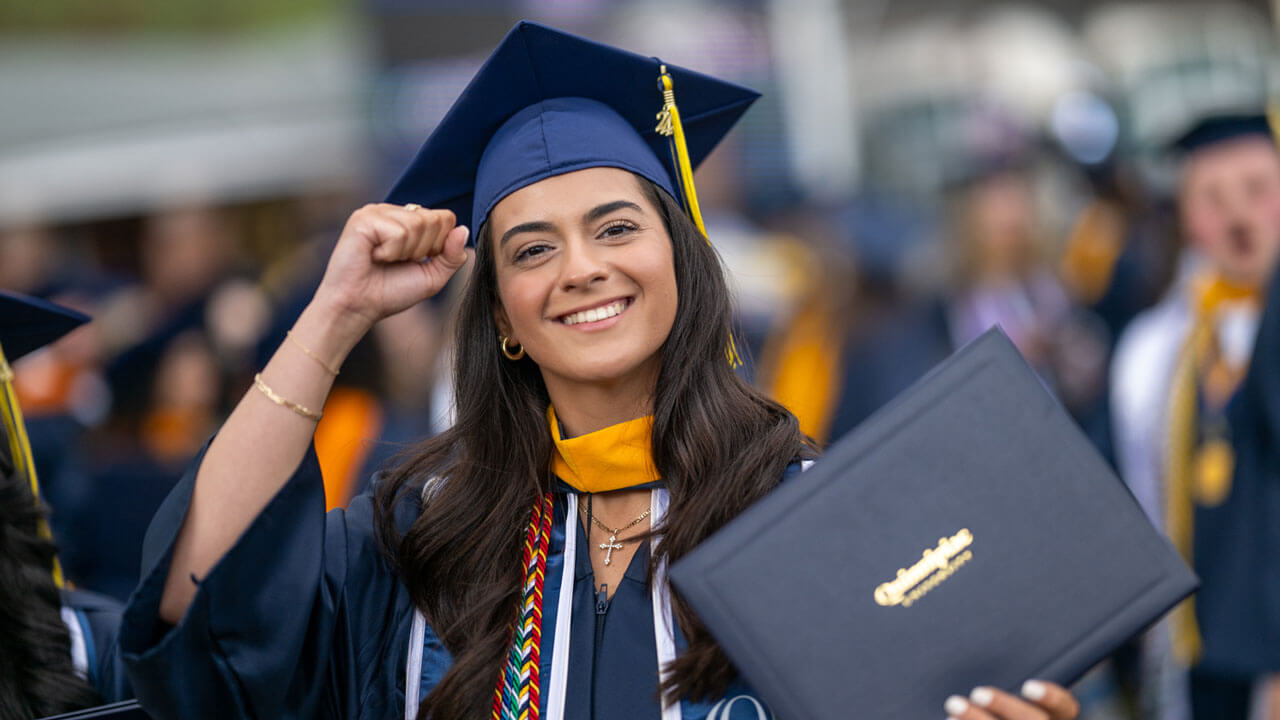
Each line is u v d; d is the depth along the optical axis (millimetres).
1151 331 4633
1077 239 6453
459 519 2314
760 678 1907
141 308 6859
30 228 7539
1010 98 7641
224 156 7621
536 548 2301
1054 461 1973
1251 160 4418
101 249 7535
